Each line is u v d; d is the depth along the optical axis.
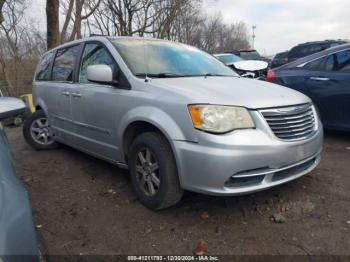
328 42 13.95
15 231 1.59
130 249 2.92
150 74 3.85
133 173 3.66
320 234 3.02
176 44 4.77
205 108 3.03
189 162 3.06
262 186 3.11
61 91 5.00
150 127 3.58
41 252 1.85
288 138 3.21
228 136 2.96
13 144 6.62
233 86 3.55
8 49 16.80
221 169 2.93
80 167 4.95
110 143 4.07
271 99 3.27
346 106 5.40
